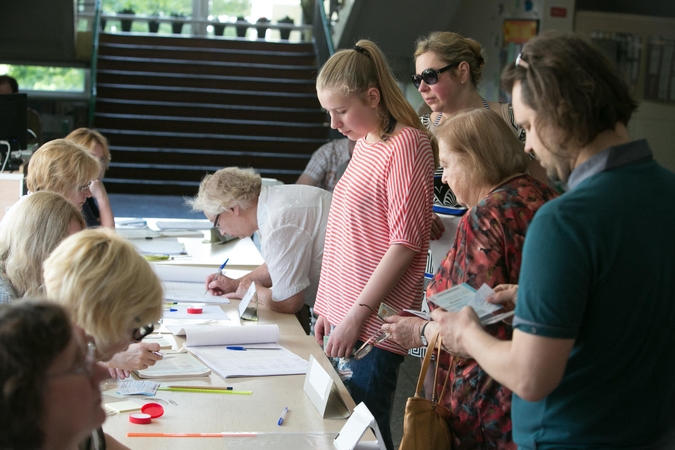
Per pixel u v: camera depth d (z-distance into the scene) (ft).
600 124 4.30
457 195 6.50
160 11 46.39
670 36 25.95
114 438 5.51
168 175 35.19
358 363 7.59
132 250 4.55
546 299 4.13
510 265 5.84
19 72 40.16
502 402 5.92
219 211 9.64
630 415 4.37
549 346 4.14
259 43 41.11
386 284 7.34
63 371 3.14
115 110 36.88
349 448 5.74
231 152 36.11
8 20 37.45
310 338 8.73
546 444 4.52
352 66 7.47
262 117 37.55
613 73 4.33
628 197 4.22
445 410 6.10
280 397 6.91
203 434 6.01
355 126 7.68
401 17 32.68
